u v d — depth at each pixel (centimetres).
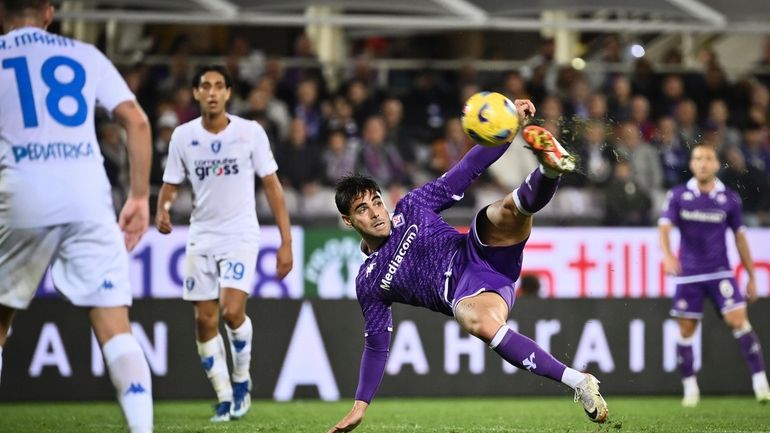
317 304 3616
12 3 1756
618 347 3706
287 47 5700
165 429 2548
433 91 4922
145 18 4253
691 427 2600
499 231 2053
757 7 4362
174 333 3550
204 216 2694
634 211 4197
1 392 3462
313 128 4672
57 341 3500
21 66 1717
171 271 3575
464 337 3647
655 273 3756
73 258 1698
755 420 2806
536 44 5712
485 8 4384
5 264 1719
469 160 2158
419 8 4372
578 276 3731
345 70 5141
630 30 4444
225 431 2509
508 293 2083
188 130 2688
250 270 2689
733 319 3425
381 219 2109
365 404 2139
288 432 2492
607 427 2606
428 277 2114
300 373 3588
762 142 4688
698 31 4456
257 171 2695
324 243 3647
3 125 1708
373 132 4450
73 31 4878
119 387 1684
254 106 4553
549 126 4481
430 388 3625
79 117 1722
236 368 2762
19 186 1692
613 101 4725
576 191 4309
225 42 5553
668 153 4544
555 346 3688
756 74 5384
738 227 3450
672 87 4950
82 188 1702
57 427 2673
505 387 3653
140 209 1731
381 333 2148
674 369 3716
